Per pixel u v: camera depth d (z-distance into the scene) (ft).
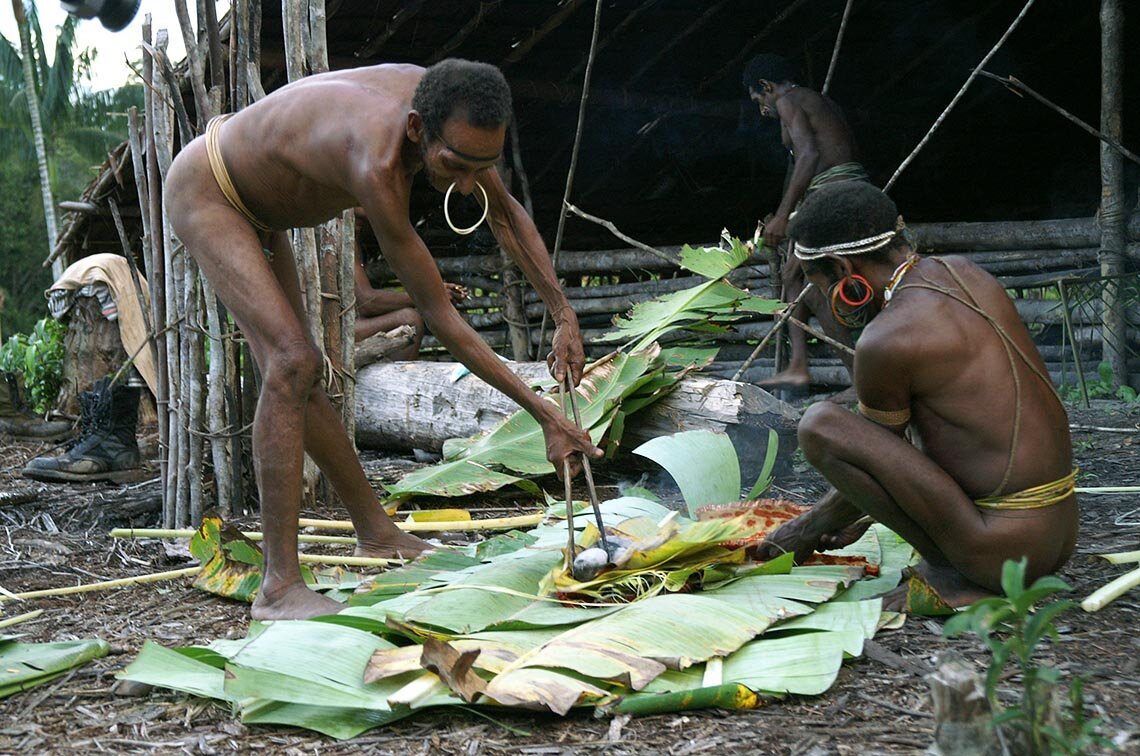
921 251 27.66
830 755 7.67
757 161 35.24
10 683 9.43
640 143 33.94
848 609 9.86
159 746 8.29
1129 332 24.56
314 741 8.31
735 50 31.71
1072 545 10.16
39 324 32.99
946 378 9.66
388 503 17.37
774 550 11.26
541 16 28.09
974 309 9.73
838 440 9.89
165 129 16.62
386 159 10.48
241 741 8.34
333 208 11.96
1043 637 9.64
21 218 96.53
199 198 11.64
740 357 29.91
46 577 13.83
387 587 11.18
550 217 36.32
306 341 11.30
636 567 10.56
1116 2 23.65
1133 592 10.75
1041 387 9.84
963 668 6.82
